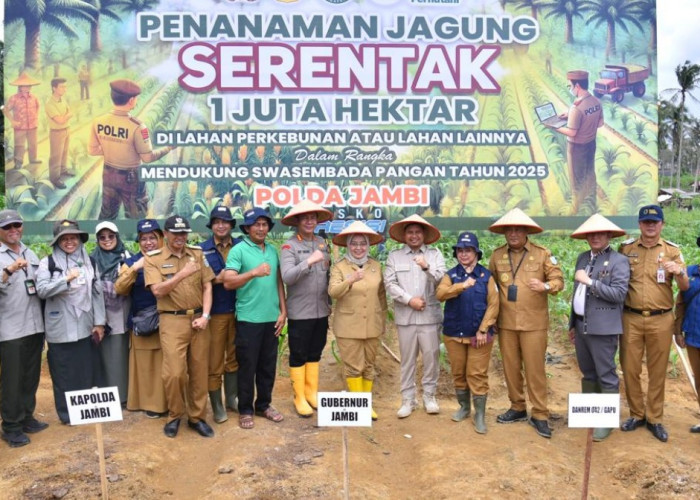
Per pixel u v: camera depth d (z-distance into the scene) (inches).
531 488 194.9
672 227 729.6
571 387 287.6
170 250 215.9
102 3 302.0
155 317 225.0
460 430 232.7
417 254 239.8
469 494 190.2
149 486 193.0
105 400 174.7
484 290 228.2
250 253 226.2
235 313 233.3
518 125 316.8
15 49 298.7
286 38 308.3
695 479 197.0
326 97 310.2
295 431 228.2
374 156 312.7
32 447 211.5
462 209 316.2
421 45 312.5
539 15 316.5
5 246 209.9
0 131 1293.1
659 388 226.7
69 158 301.3
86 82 301.6
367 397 176.1
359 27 310.5
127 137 303.6
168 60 304.3
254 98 307.9
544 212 318.0
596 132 319.0
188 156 306.2
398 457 219.0
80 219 301.9
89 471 195.2
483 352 229.6
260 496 185.6
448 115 314.5
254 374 233.5
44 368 300.7
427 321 239.6
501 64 315.9
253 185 309.1
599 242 223.9
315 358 246.4
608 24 319.0
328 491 189.0
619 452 216.2
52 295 211.9
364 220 313.7
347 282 224.5
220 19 305.6
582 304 227.8
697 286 222.4
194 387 224.2
